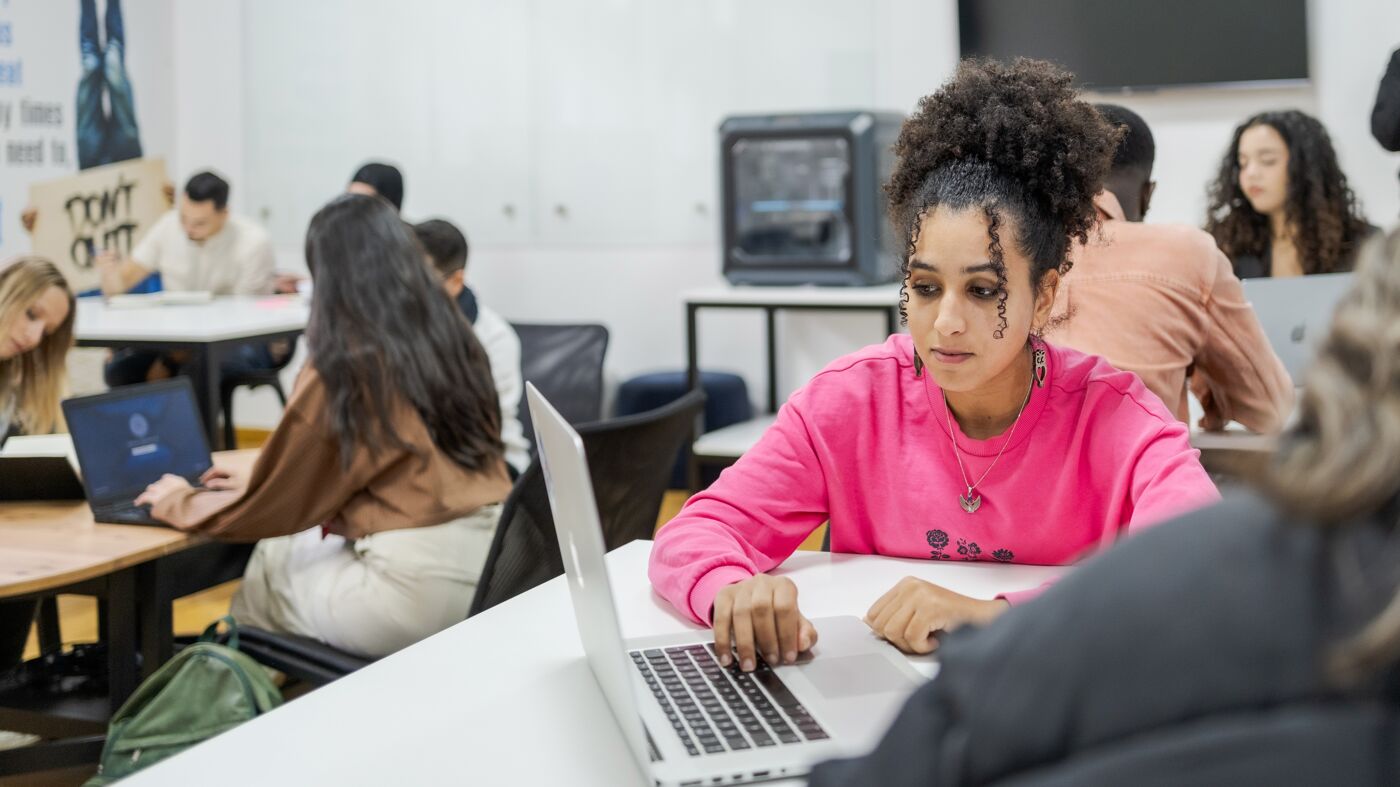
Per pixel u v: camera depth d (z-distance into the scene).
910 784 0.52
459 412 2.18
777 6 5.11
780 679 1.06
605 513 1.97
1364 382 0.47
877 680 1.05
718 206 5.31
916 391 1.45
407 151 5.75
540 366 4.66
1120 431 1.35
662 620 1.28
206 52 6.07
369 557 2.14
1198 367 2.12
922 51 4.91
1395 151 3.59
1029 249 1.25
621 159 5.43
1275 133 3.49
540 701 1.06
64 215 5.54
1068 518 1.39
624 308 5.52
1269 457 0.49
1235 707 0.45
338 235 2.13
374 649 2.13
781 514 1.45
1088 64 4.52
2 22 5.25
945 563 1.45
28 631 2.53
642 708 1.00
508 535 1.84
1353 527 0.46
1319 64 4.24
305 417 2.05
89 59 5.66
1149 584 0.48
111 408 2.21
